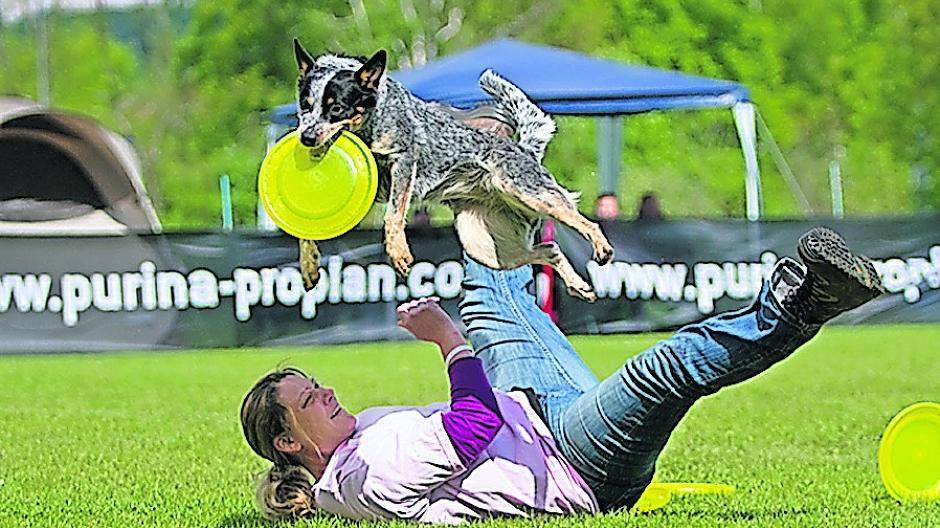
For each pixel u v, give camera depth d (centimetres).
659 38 3644
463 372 514
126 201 2509
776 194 3669
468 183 571
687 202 3562
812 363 1473
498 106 614
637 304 1753
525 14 4216
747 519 568
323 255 1725
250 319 1719
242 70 4053
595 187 3450
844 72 3875
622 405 511
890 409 1072
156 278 1698
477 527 511
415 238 1730
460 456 509
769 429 941
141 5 4856
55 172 2467
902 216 1850
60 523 586
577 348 1608
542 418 540
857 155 3875
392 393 1221
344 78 562
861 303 466
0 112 2367
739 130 1934
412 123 568
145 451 850
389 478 512
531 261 584
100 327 1686
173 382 1352
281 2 4025
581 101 1862
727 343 488
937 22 3928
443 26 4256
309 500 534
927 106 3903
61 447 880
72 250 1678
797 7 3878
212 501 642
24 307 1670
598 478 532
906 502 616
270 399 527
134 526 573
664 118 3553
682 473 733
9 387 1320
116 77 4600
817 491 659
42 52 4462
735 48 3647
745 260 1770
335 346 1734
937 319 1872
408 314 518
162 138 4191
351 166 556
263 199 562
